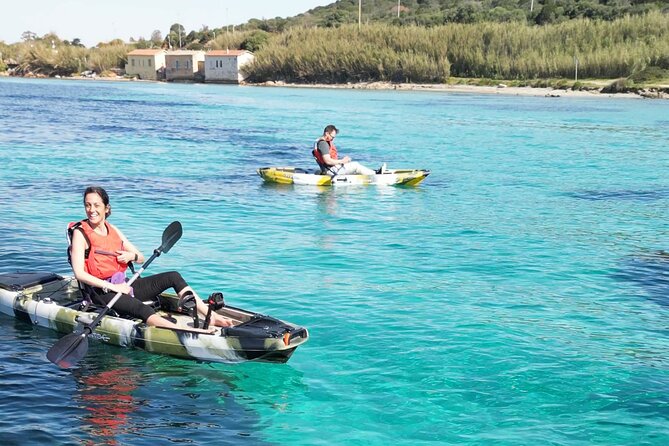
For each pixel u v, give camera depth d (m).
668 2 105.38
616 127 37.75
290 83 92.62
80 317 7.71
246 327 7.28
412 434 6.02
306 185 18.38
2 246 11.23
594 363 7.48
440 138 31.48
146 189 17.03
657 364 7.50
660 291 10.18
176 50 119.25
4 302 8.32
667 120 42.16
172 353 7.39
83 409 6.24
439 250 12.21
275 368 7.24
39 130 29.28
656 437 5.98
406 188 18.72
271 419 6.21
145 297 7.95
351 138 30.83
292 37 97.75
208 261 10.95
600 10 104.56
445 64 82.00
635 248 12.70
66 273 9.94
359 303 9.22
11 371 6.92
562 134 34.00
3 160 20.70
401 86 81.56
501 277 10.66
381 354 7.61
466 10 122.12
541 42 79.75
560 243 12.93
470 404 6.55
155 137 28.75
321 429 6.06
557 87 71.88
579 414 6.38
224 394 6.66
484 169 22.67
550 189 19.08
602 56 72.81
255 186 18.16
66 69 118.88
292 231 13.32
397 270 10.87
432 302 9.36
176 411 6.29
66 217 13.55
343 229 13.62
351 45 88.44
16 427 5.84
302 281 10.11
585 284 10.42
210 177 19.28
